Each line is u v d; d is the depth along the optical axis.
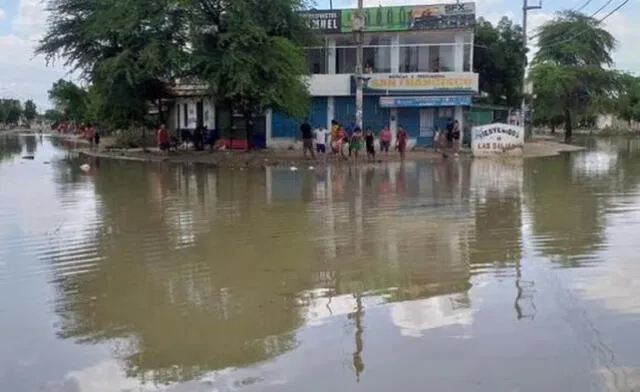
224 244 10.95
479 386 5.18
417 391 5.12
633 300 7.30
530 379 5.28
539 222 12.63
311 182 20.78
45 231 12.38
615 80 57.94
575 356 5.72
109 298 7.89
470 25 36.97
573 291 7.71
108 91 35.06
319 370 5.58
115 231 12.33
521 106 43.66
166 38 31.59
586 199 15.99
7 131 124.75
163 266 9.47
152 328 6.77
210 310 7.32
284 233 11.87
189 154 34.44
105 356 6.04
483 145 32.31
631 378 5.26
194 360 5.89
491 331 6.39
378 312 7.12
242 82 29.66
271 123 39.16
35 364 5.89
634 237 10.91
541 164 28.17
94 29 33.00
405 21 37.44
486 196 16.80
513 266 9.05
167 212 14.64
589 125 86.62
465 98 37.25
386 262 9.47
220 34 30.83
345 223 12.84
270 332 6.57
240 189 18.98
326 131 34.84
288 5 32.59
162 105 38.25
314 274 8.85
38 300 7.85
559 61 58.44
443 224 12.59
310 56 39.09
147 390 5.31
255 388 5.28
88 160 33.59
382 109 38.50
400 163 28.73
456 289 7.96
